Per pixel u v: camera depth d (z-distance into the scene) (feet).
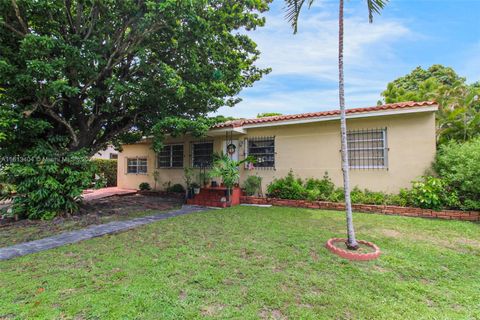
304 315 8.13
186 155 41.50
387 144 26.53
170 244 15.53
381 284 10.14
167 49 28.09
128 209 28.96
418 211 22.67
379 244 14.96
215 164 32.04
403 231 17.80
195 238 16.76
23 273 11.46
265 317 8.08
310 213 24.73
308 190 28.66
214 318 7.99
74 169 24.63
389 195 25.62
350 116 26.84
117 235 17.78
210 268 11.78
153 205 32.07
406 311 8.30
